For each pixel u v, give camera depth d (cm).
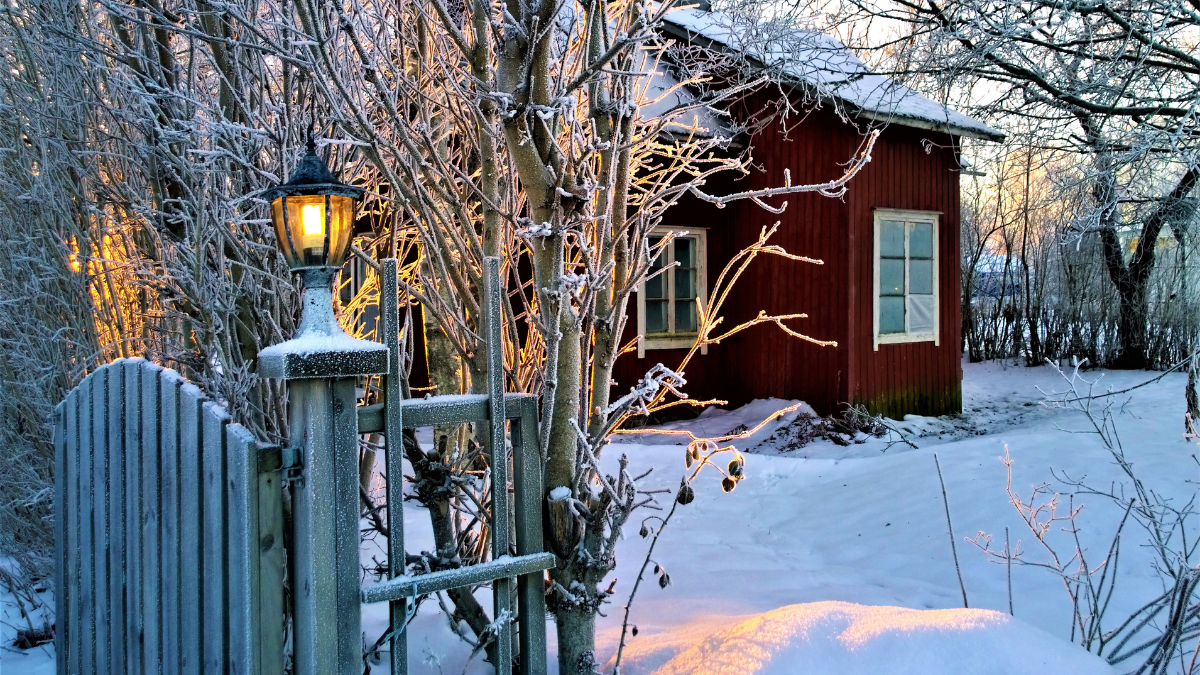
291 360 175
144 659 229
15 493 405
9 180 366
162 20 288
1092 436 636
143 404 224
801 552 505
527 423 229
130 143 303
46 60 345
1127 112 707
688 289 1181
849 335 1062
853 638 251
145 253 344
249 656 179
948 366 1229
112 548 246
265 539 183
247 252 293
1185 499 488
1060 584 403
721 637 262
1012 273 2086
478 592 363
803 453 953
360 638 188
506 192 275
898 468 627
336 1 214
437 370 393
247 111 274
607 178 249
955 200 1234
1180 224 962
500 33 244
